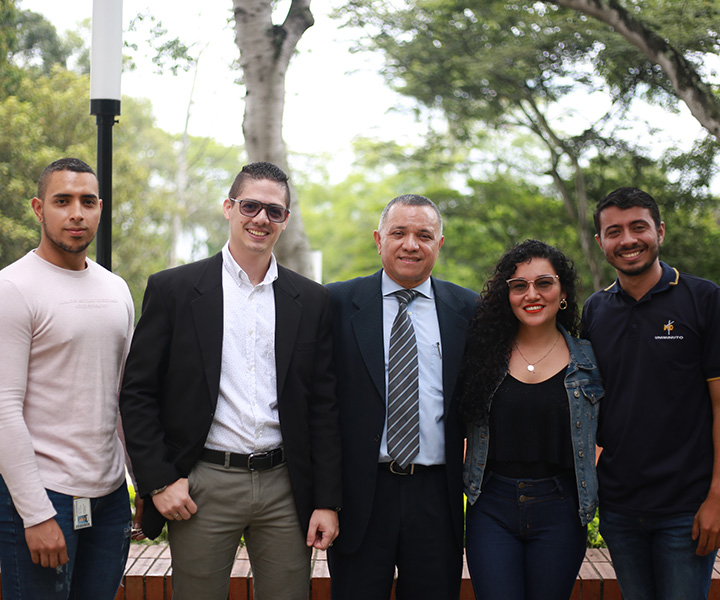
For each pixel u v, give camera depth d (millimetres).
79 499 2340
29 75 14961
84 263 2471
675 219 11828
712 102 6938
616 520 2613
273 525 2551
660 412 2518
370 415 2641
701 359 2527
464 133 14656
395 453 2600
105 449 2424
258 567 2619
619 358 2605
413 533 2635
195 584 2500
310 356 2598
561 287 2738
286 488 2547
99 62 3326
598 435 2668
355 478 2633
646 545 2598
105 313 2422
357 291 2807
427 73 11883
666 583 2521
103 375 2412
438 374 2717
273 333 2562
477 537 2627
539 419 2582
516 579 2541
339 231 35094
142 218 18906
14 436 2199
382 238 2764
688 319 2527
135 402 2447
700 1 6973
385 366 2697
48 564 2252
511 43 11070
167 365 2520
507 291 2701
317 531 2582
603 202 2652
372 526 2633
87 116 14633
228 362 2494
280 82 5324
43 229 2377
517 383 2623
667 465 2504
